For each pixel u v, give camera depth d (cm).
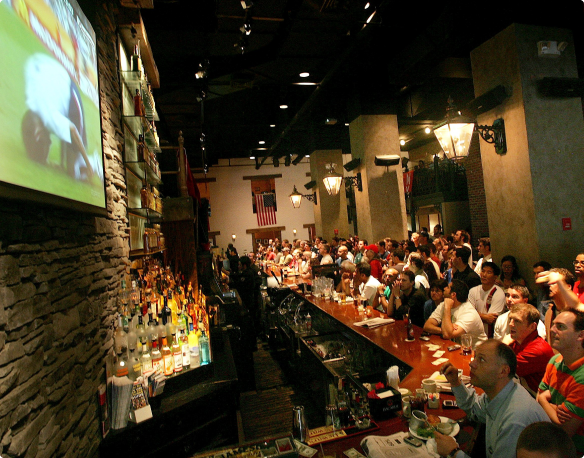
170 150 620
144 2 315
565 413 189
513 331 255
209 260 553
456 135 418
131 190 346
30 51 140
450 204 1242
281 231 1888
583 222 438
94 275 223
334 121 991
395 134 838
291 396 432
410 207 1443
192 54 643
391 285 445
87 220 214
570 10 428
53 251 168
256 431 356
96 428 204
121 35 335
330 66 718
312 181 1286
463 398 197
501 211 468
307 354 409
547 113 436
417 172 1402
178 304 352
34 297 147
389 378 247
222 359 321
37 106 143
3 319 123
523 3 414
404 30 605
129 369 235
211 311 418
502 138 457
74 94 186
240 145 1485
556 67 445
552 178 431
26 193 129
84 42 211
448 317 340
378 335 367
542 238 423
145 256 412
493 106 456
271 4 509
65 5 183
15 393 127
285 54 649
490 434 174
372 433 203
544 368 242
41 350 149
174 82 677
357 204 891
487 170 487
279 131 1252
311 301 570
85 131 202
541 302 363
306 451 191
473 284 452
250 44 645
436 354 304
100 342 224
